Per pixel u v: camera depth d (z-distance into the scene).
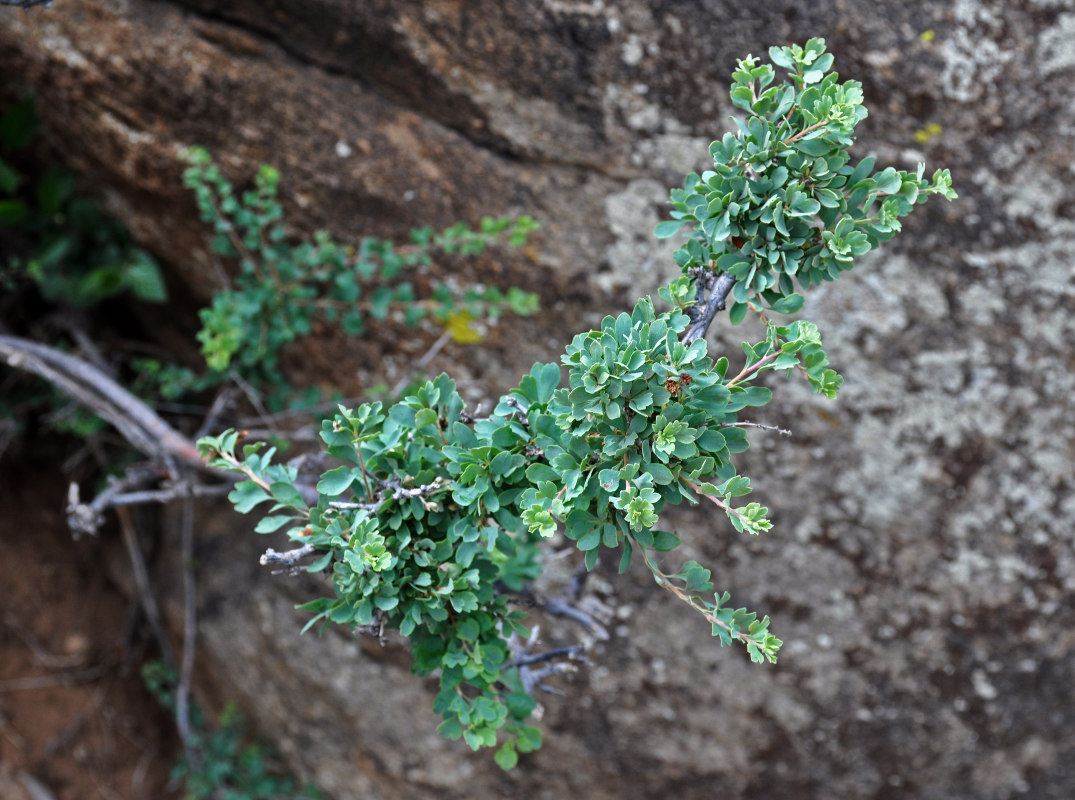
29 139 2.96
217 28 2.72
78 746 3.87
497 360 2.94
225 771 3.67
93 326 3.51
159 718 4.03
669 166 2.74
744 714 3.15
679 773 3.24
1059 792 3.17
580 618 1.84
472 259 2.85
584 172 2.78
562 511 1.20
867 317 2.78
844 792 3.21
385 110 2.80
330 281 2.88
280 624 3.47
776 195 1.36
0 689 3.78
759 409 2.87
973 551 2.94
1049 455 2.86
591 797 3.31
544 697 3.20
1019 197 2.70
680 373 1.22
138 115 2.80
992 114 2.65
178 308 3.42
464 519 1.40
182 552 3.74
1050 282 2.74
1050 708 3.08
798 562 2.99
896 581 2.98
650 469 1.23
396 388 2.95
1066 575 2.94
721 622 1.29
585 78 2.70
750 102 1.38
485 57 2.70
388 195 2.82
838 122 1.30
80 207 3.10
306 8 2.65
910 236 2.73
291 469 1.50
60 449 3.84
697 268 1.48
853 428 2.86
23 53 2.77
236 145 2.80
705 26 2.63
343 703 3.43
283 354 3.14
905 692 3.08
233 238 2.66
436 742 3.36
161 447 2.50
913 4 2.61
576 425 1.28
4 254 3.26
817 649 3.06
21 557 3.87
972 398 2.82
